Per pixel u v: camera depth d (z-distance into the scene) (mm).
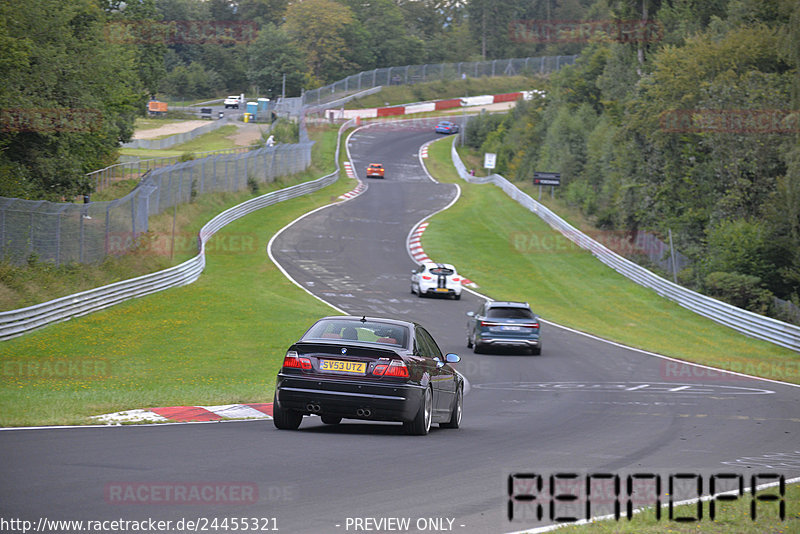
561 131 134375
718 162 80812
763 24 87125
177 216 82375
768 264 69000
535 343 44656
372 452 16219
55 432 17203
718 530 11133
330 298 62656
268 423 20531
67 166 67375
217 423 20109
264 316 52500
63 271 50312
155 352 39375
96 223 56656
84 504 10867
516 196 121062
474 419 24141
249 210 99250
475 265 82188
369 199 121750
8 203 45875
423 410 18766
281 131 165000
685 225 83500
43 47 62281
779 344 54281
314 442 17172
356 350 18234
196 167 92500
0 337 39000
